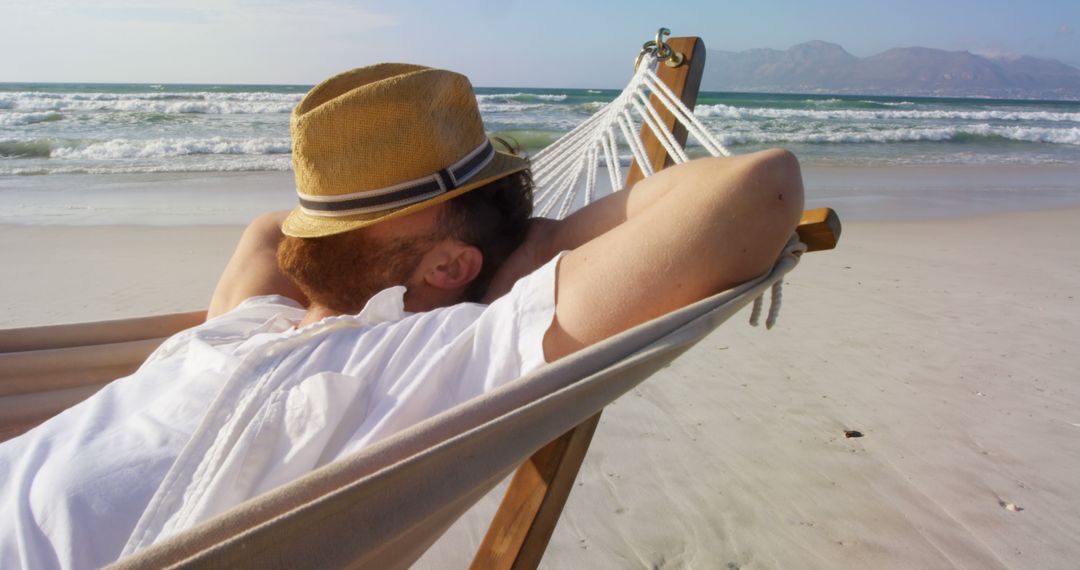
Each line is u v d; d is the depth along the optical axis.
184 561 0.58
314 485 0.67
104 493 0.83
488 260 1.14
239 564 0.60
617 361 0.83
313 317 1.12
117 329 1.71
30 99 24.09
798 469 2.87
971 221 8.60
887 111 30.62
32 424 1.65
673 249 0.91
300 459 0.86
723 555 2.36
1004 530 2.51
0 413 1.61
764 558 2.35
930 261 6.39
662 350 0.81
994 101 62.59
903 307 4.95
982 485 2.78
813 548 2.40
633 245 0.93
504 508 1.21
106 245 6.52
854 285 5.50
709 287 0.93
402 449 0.71
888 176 12.80
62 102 22.27
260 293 1.39
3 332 1.64
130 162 12.62
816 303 4.98
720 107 27.14
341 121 0.99
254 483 0.85
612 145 1.80
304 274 1.08
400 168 1.01
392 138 1.00
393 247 1.06
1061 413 3.40
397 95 0.99
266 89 50.16
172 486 0.84
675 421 3.22
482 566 1.22
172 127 17.94
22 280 5.41
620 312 0.92
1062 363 4.02
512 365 0.92
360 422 0.90
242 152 14.14
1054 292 5.44
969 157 16.44
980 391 3.62
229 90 49.31
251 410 0.89
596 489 2.71
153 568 0.60
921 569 2.31
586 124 1.99
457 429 0.74
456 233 1.09
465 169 1.06
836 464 2.91
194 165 12.30
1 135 15.93
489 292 1.19
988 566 2.34
